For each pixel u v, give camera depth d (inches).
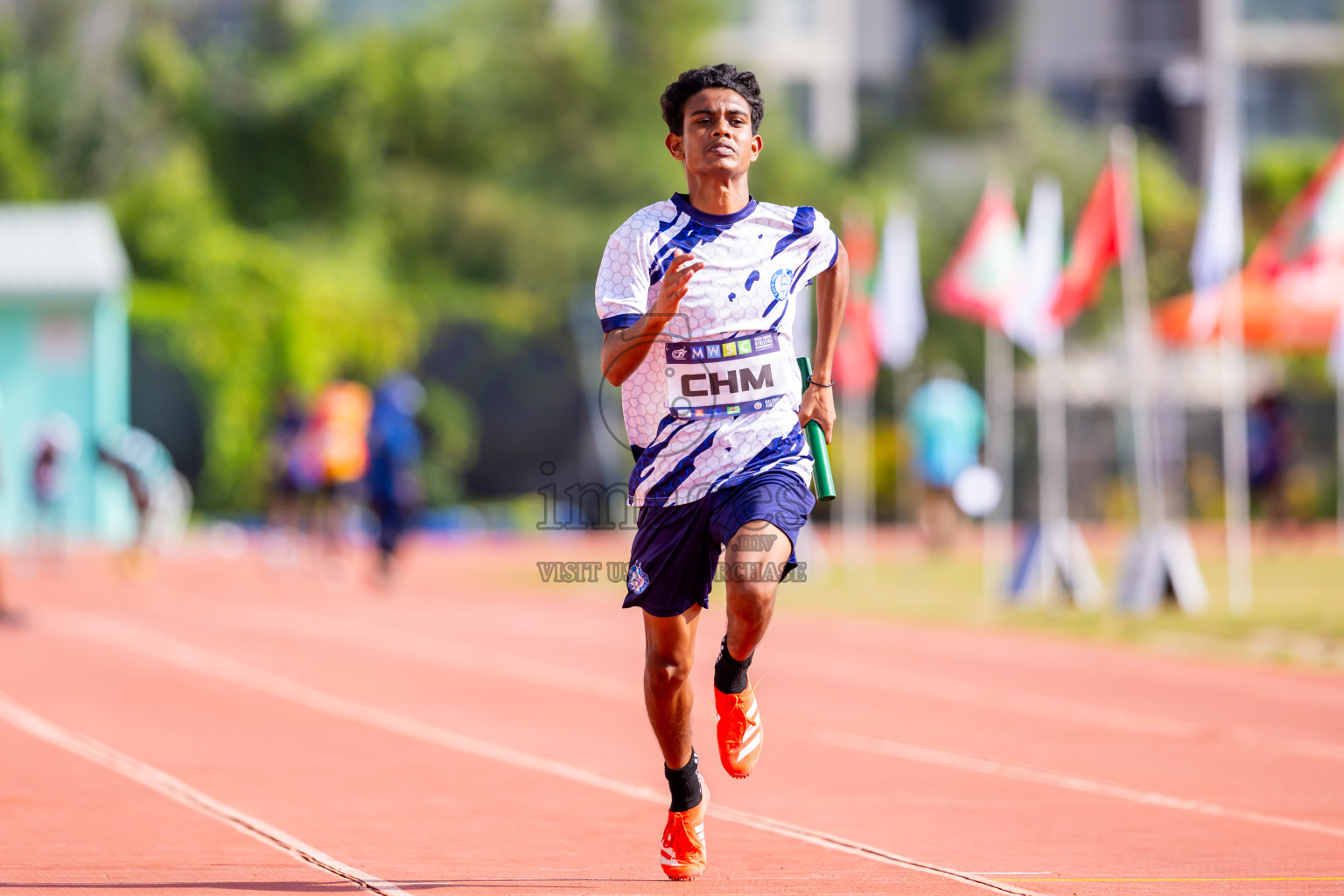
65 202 5172.2
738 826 795.4
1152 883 662.5
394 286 4864.7
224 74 5231.3
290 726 1139.9
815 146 5113.2
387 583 2561.5
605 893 641.6
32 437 3464.6
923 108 5073.8
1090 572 2135.8
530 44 5059.1
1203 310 1995.6
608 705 1256.2
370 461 2568.9
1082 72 6077.8
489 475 4116.6
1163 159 5265.8
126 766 969.5
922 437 3152.1
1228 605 2058.3
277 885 658.8
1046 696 1317.7
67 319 3486.7
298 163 5132.9
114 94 5305.1
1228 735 1112.8
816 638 1774.1
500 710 1224.8
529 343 4124.0
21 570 2856.8
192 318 3796.8
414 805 848.9
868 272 2723.9
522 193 4963.1
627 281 640.4
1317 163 4911.4
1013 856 721.0
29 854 720.3
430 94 5147.6
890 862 706.2
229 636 1785.2
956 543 3693.4
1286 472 3373.5
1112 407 4404.5
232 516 3841.0
